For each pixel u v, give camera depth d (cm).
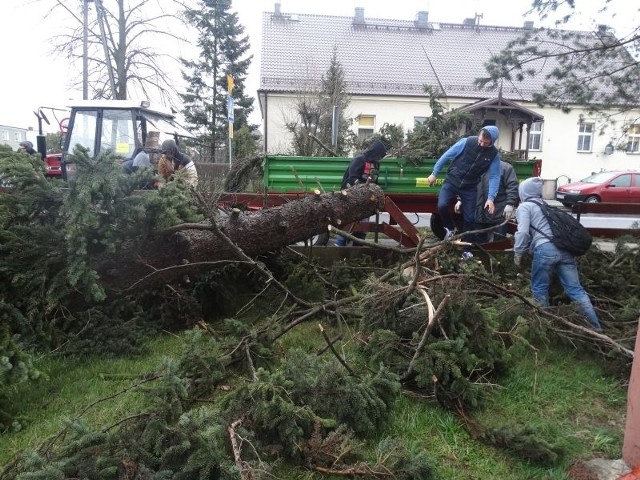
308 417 251
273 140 2262
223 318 466
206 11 2864
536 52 679
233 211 421
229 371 328
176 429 222
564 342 403
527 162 688
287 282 478
